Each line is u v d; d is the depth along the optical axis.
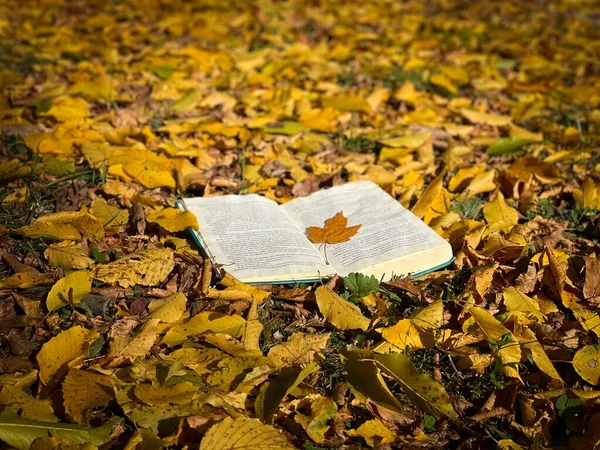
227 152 1.33
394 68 1.80
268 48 1.92
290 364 0.86
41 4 2.32
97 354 0.87
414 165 1.29
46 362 0.83
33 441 0.74
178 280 0.98
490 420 0.83
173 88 1.58
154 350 0.87
